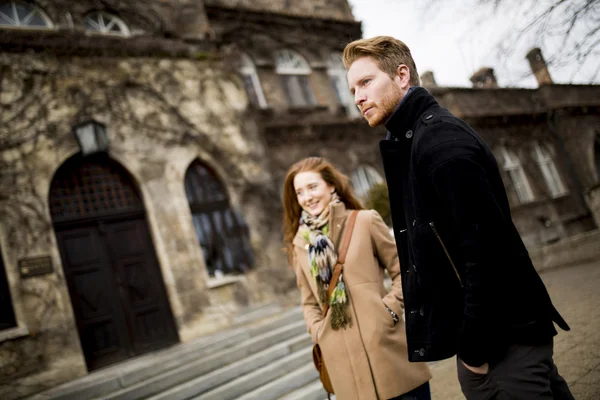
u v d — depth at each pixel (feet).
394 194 5.19
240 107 30.71
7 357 18.12
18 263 19.71
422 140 4.31
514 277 4.00
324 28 42.73
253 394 13.71
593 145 58.75
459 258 4.25
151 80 27.35
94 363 21.11
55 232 22.26
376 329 6.57
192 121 28.17
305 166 8.05
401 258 5.25
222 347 18.33
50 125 22.86
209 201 27.89
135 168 25.07
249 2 39.73
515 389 3.97
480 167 3.94
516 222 48.55
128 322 22.75
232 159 28.99
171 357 17.57
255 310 25.40
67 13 27.20
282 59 39.86
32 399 16.28
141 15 30.25
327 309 7.09
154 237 24.62
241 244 27.71
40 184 21.57
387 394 6.22
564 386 4.64
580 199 54.24
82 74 24.90
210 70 30.25
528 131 54.75
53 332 19.47
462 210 3.83
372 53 5.02
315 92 40.22
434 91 49.88
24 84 22.75
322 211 7.82
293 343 17.16
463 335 3.87
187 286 24.16
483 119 51.01
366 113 5.16
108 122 24.94
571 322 13.92
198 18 32.89
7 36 22.94
